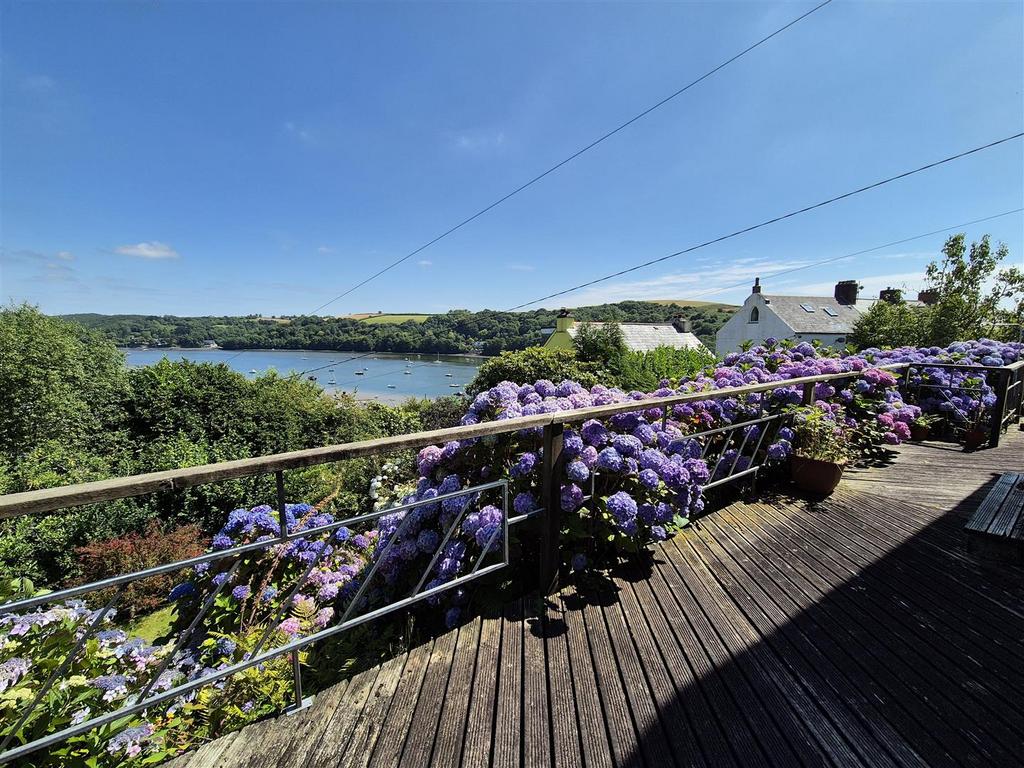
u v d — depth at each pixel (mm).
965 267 12641
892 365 4355
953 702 1356
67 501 931
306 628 2240
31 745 1048
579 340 10945
